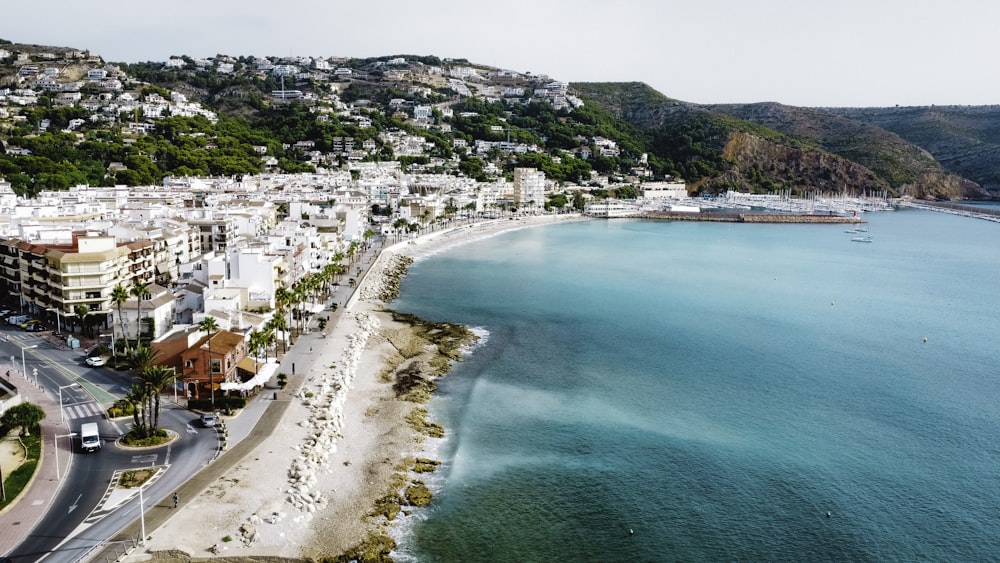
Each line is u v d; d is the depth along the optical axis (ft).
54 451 315.37
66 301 490.49
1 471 281.13
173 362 400.47
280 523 272.31
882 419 422.41
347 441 357.41
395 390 436.35
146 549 245.45
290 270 576.61
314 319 576.20
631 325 634.43
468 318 640.58
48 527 254.68
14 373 412.57
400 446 356.38
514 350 542.98
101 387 395.34
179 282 552.00
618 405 433.89
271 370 408.87
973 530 302.04
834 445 383.86
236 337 409.28
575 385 467.93
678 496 324.39
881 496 329.31
